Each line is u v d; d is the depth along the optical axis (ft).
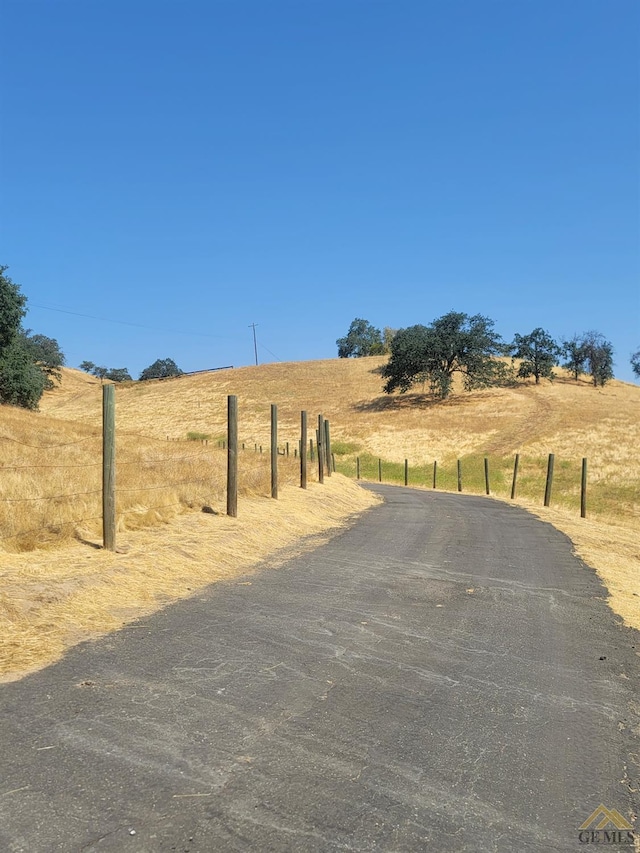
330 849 9.46
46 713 13.43
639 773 12.60
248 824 9.95
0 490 30.99
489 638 21.09
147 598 22.93
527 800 11.27
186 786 10.92
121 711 13.73
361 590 26.73
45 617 19.25
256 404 280.10
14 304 135.64
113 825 9.75
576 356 305.53
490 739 13.62
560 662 19.12
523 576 32.01
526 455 166.30
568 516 68.49
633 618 24.97
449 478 146.30
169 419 265.54
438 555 36.83
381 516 56.18
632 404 238.07
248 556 32.14
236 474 39.65
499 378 288.71
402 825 10.20
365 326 525.75
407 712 14.71
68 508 30.40
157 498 36.99
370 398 273.13
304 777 11.46
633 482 131.44
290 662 17.47
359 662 17.88
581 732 14.34
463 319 268.62
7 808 10.06
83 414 285.64
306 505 51.83
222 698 14.74
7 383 142.20
